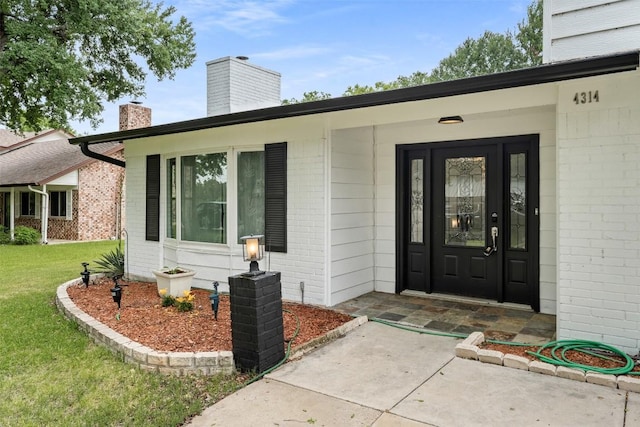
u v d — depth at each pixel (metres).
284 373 3.47
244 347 3.51
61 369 3.62
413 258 6.17
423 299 5.78
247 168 6.10
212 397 3.10
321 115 5.31
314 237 5.45
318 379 3.36
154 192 7.21
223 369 3.50
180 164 6.82
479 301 5.59
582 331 3.74
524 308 5.27
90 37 14.24
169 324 4.53
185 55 15.91
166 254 7.14
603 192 3.60
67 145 18.23
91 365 3.68
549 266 5.05
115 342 3.93
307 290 5.54
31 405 3.03
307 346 3.99
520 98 4.00
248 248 3.62
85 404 3.03
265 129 5.81
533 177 5.25
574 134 3.69
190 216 6.72
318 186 5.39
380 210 6.27
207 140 6.38
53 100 12.27
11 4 12.05
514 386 3.16
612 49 3.88
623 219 3.54
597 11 3.94
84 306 5.38
